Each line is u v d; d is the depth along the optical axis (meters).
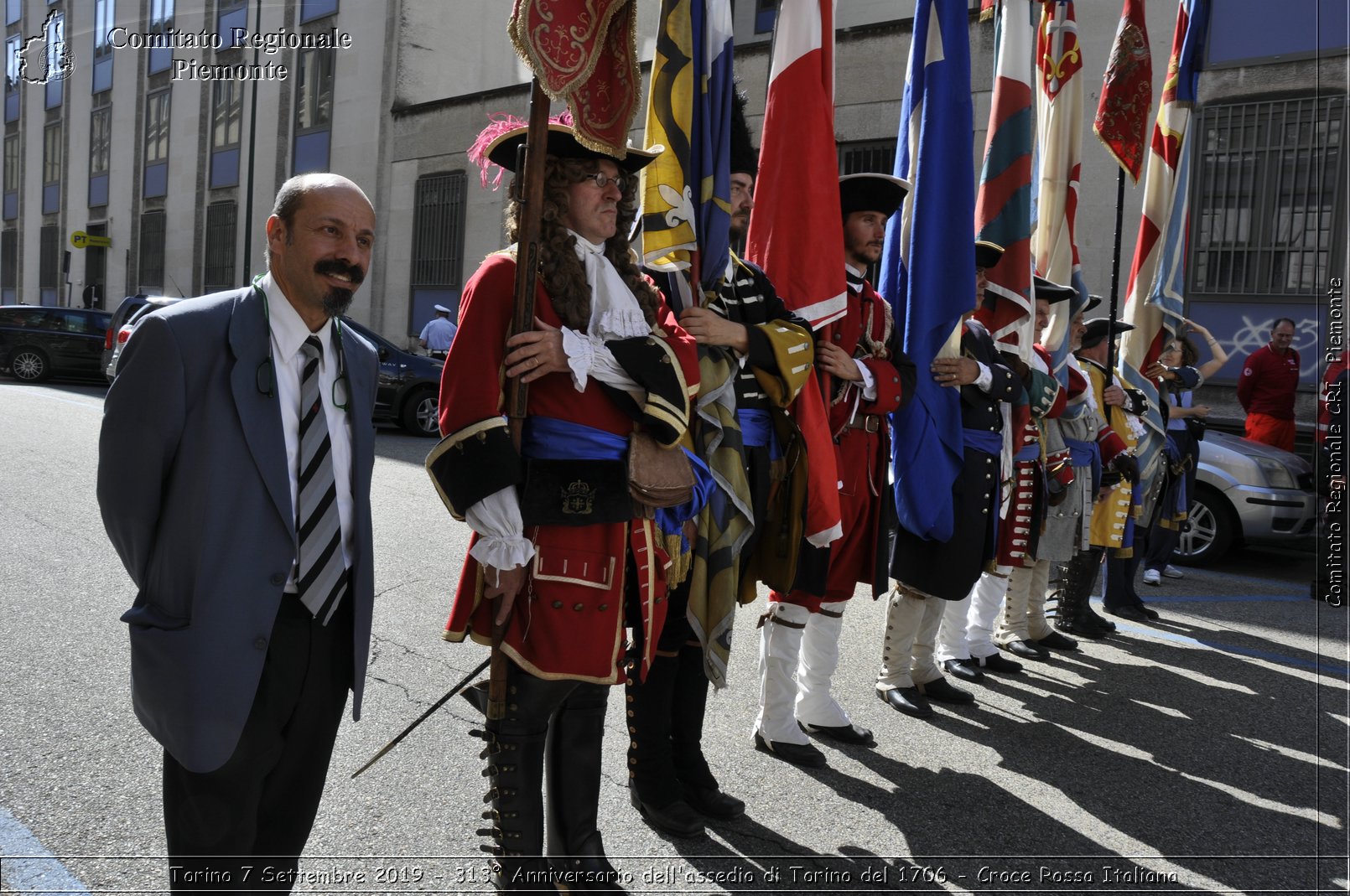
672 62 2.94
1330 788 3.49
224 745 1.80
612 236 2.52
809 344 3.06
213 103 19.31
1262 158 10.23
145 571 1.85
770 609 3.54
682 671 3.04
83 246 21.25
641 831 2.95
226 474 1.82
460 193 16.75
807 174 3.31
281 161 18.64
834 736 3.75
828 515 3.16
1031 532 4.75
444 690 3.88
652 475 2.33
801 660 3.81
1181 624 5.80
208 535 1.80
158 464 1.80
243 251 18.75
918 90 4.04
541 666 2.26
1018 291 4.44
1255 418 8.85
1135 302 6.35
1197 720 4.16
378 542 6.36
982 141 10.98
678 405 2.36
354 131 18.12
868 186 3.53
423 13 17.69
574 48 2.21
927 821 3.14
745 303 3.07
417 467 9.55
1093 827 3.15
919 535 3.91
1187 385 6.43
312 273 1.87
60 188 22.08
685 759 3.07
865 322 3.64
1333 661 5.07
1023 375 4.44
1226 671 4.87
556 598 2.26
